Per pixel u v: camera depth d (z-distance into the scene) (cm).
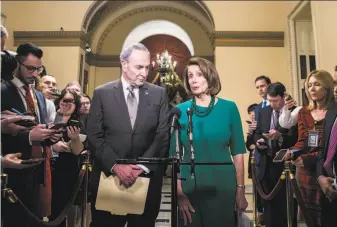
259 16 1002
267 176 380
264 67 980
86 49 1130
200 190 244
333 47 524
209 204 243
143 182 236
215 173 246
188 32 1391
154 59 1523
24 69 268
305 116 320
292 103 367
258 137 413
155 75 1509
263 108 427
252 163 427
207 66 256
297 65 904
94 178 250
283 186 366
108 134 249
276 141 373
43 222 231
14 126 231
